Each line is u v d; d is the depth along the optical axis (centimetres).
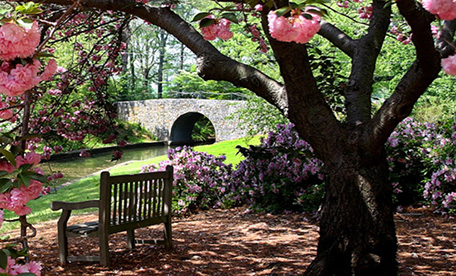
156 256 452
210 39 217
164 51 4031
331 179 337
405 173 676
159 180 473
